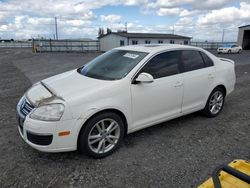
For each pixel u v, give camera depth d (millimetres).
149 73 3613
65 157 3277
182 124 4457
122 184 2701
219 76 4699
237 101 6066
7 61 19859
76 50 43719
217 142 3744
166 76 3807
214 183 1566
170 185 2680
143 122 3641
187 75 4098
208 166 3057
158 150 3471
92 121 3074
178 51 4121
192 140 3801
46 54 31609
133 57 3793
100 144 3227
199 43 51781
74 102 2947
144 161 3174
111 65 3859
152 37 41562
